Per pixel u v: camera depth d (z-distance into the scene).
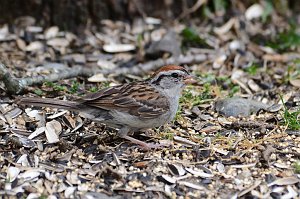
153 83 10.98
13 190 9.67
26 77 12.87
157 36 16.31
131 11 16.84
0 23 16.19
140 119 10.70
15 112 11.84
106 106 10.53
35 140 10.97
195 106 12.54
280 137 11.32
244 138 11.28
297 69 14.66
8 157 10.44
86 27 16.39
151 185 9.90
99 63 15.00
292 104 12.84
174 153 10.69
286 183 10.04
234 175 10.22
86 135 11.13
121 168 10.23
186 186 9.92
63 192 9.70
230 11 17.41
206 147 10.89
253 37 16.61
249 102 12.50
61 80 13.45
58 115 11.77
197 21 17.23
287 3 17.95
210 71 14.88
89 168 10.26
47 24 16.27
